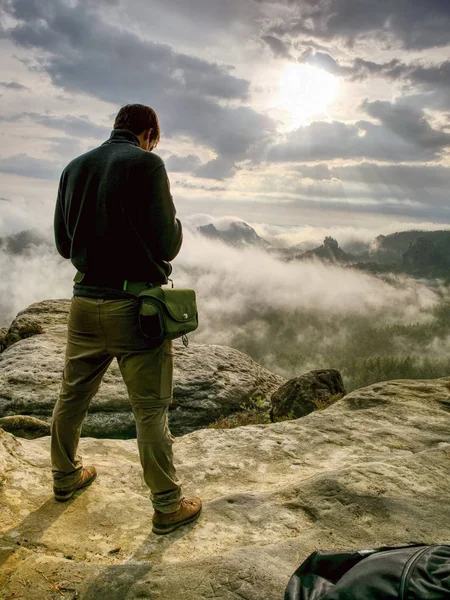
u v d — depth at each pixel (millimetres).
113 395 6484
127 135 2492
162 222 2312
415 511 2688
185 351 8156
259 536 2582
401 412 4414
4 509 2656
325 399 6629
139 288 2377
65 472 2779
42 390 6461
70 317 2531
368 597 1242
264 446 3844
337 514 2707
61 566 2189
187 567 2182
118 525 2666
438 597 1141
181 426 6805
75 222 2418
